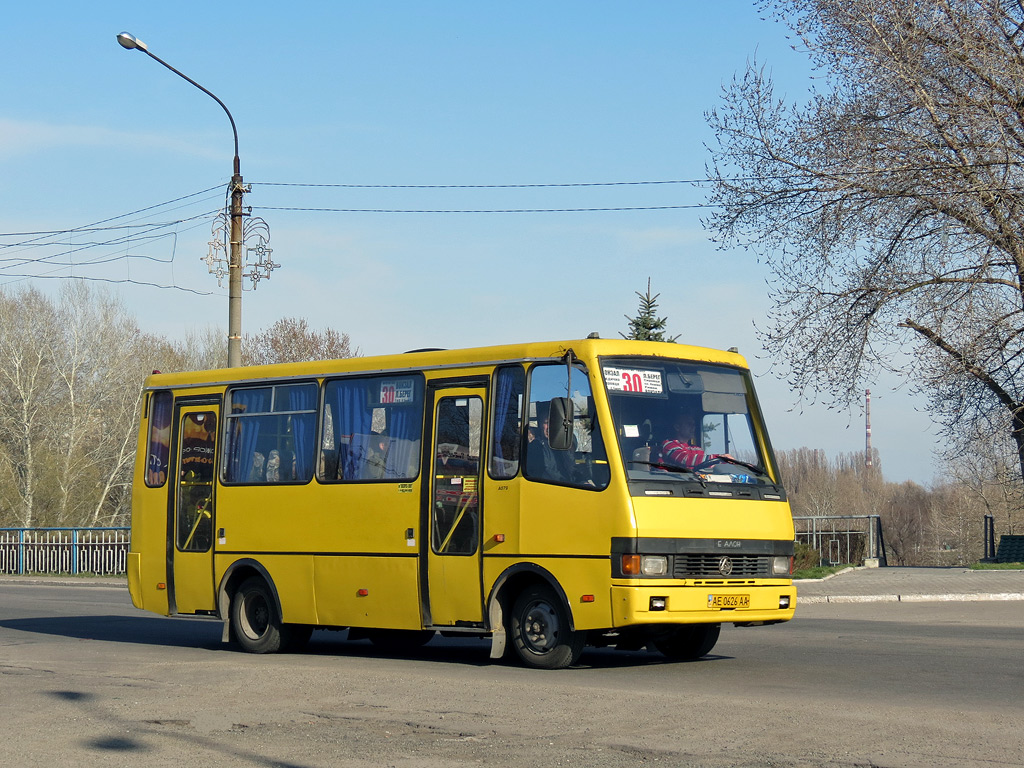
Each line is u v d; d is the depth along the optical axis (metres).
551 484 11.92
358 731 8.65
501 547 12.25
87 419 55.06
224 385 15.49
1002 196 25.47
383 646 15.63
